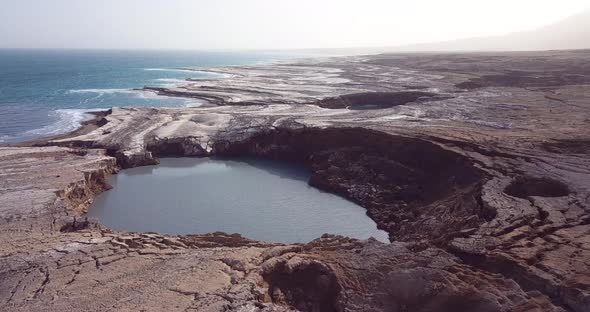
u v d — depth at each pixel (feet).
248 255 51.21
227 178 107.14
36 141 126.93
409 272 44.78
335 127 117.08
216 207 88.43
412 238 67.10
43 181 84.38
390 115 141.28
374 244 54.24
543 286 42.37
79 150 112.47
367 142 108.06
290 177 107.76
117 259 51.62
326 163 107.34
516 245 49.96
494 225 55.67
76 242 56.90
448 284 42.91
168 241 58.44
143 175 109.29
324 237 62.75
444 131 108.06
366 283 45.68
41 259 51.70
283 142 124.26
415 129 112.16
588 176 71.92
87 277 47.29
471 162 83.05
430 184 88.58
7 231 60.64
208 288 44.21
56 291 44.60
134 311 40.50
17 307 41.88
